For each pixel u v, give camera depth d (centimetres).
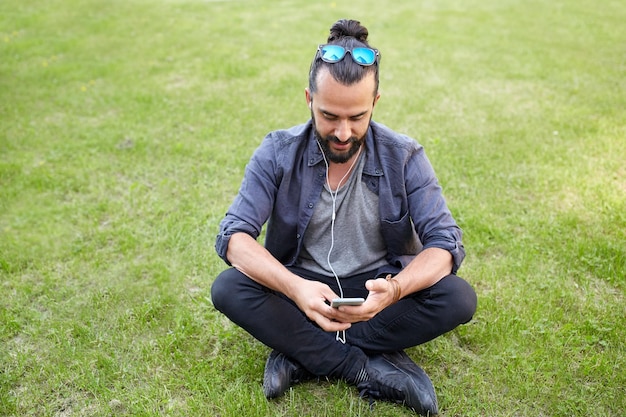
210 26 828
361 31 215
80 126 511
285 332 229
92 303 296
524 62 669
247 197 233
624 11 888
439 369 254
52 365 256
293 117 528
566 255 325
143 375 252
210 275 319
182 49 727
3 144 471
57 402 239
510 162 436
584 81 609
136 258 336
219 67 656
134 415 231
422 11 908
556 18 856
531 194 395
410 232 243
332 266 244
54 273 322
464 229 354
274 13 905
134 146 467
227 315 229
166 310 292
